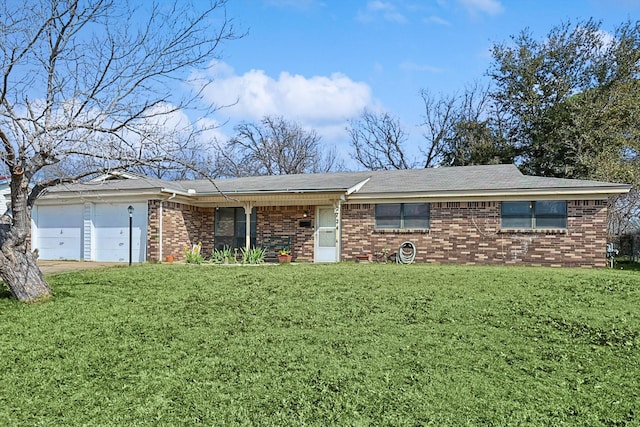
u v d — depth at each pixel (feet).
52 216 57.36
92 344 20.39
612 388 15.76
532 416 13.96
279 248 56.24
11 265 27.25
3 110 24.63
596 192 44.06
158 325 23.18
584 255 44.91
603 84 85.87
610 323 22.81
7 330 22.12
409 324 22.86
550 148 87.20
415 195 49.42
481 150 98.94
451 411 14.29
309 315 24.76
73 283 33.27
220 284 33.47
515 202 47.19
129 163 26.32
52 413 14.46
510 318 23.77
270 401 15.06
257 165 123.44
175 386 16.20
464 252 48.52
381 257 51.37
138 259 53.01
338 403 14.84
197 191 56.03
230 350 19.52
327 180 56.65
